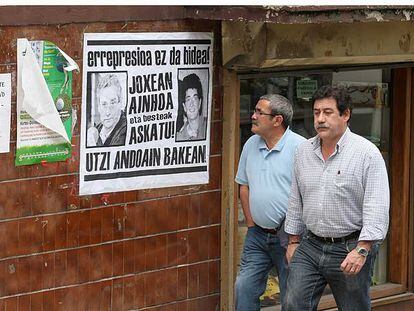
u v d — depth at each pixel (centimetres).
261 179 694
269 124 688
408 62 852
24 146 647
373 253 630
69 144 668
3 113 635
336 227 626
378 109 868
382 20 707
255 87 782
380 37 776
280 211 689
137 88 699
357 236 630
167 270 734
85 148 678
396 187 880
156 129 712
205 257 754
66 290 682
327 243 632
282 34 718
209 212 751
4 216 646
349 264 612
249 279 706
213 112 743
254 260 709
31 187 656
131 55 693
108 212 696
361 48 765
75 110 670
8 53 633
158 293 732
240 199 733
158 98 710
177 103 721
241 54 722
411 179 877
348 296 637
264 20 670
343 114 621
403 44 794
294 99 807
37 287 667
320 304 827
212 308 764
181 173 731
